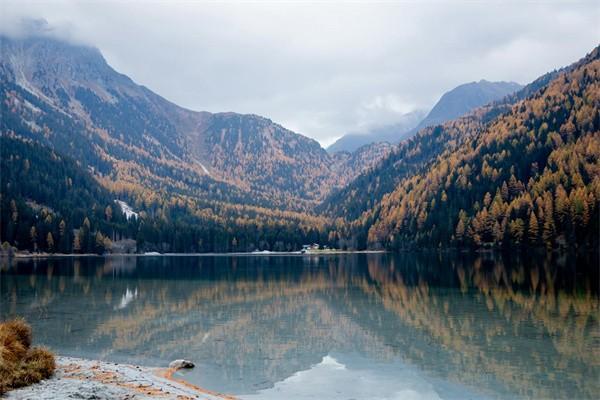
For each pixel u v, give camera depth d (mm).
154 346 33156
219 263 137875
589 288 58719
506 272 84062
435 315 43469
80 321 42125
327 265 122188
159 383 22469
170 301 54375
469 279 74438
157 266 121562
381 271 97062
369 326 39312
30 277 85438
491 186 175625
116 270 104750
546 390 23672
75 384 20172
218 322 41594
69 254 186000
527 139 191375
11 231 175500
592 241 116188
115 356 30562
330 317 43625
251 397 22875
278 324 40562
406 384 24859
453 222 171000
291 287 68500
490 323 39125
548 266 93188
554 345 31766
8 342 22859
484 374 26219
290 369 27609
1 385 19000
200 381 25281
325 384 24891
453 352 30672
